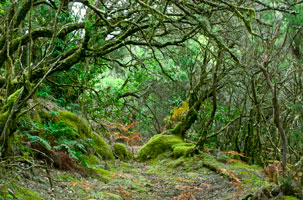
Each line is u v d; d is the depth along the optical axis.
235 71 7.73
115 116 11.79
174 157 8.21
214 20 6.30
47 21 6.73
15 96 4.02
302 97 5.40
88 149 6.93
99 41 4.51
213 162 7.25
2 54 4.25
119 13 6.25
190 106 9.09
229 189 5.30
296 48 5.43
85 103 9.18
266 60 6.07
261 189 4.13
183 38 5.09
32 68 4.26
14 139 4.54
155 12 4.16
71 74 8.52
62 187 4.70
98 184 5.51
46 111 6.62
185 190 5.43
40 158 5.18
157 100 14.96
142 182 6.19
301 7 4.80
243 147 8.45
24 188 3.87
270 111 8.90
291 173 4.01
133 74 11.28
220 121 9.78
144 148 8.95
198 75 10.37
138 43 5.11
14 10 4.36
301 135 4.65
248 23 3.89
